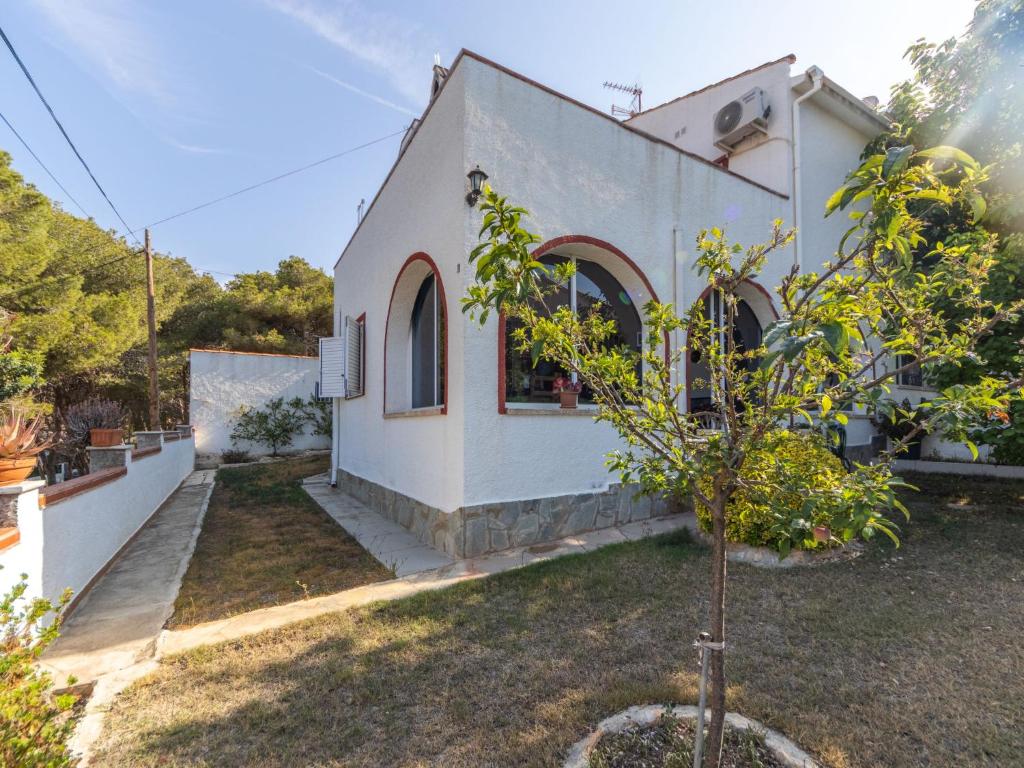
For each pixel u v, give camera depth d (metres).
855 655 2.99
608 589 4.08
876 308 1.79
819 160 9.35
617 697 2.58
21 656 1.93
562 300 6.48
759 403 1.94
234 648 3.27
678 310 7.06
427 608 3.83
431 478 5.98
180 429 12.53
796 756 2.11
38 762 1.67
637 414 2.19
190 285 24.11
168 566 5.21
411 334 8.00
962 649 3.03
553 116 6.03
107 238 17.00
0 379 7.61
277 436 15.95
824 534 3.86
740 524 4.80
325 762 2.23
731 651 3.06
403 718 2.51
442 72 7.59
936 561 4.59
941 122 6.87
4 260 10.75
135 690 2.80
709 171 7.62
